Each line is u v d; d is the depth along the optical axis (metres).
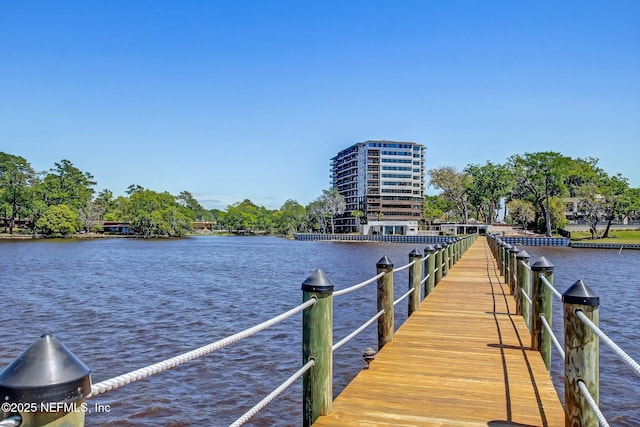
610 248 81.44
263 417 10.06
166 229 147.00
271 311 21.83
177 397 11.05
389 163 144.62
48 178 137.38
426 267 13.11
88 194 144.25
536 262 6.89
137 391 11.35
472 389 5.35
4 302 24.27
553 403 4.95
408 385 5.47
